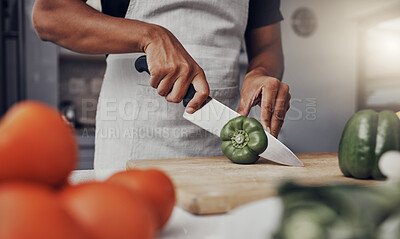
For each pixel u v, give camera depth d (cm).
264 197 54
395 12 232
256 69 119
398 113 67
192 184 61
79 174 77
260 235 23
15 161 21
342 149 69
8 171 21
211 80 112
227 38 114
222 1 110
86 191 22
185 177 69
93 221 20
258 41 129
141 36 92
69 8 93
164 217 33
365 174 67
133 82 108
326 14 232
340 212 22
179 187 58
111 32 92
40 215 17
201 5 109
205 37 110
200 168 82
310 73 234
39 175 22
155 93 107
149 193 32
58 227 17
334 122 239
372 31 238
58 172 23
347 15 236
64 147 23
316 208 22
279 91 109
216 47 112
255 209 25
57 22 93
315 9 230
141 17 109
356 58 239
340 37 236
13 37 172
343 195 22
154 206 32
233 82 117
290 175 73
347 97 241
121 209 21
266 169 82
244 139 89
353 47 238
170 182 34
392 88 242
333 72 236
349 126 68
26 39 174
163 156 110
